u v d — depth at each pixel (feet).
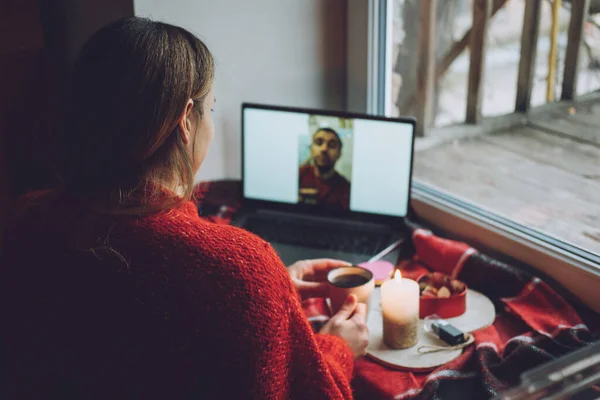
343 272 3.85
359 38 5.23
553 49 6.93
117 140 2.08
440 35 10.00
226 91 5.12
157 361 2.00
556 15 6.84
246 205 5.09
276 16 5.11
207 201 5.18
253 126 4.92
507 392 2.14
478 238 4.53
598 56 5.74
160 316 1.99
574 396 2.13
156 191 2.13
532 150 6.98
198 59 2.21
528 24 7.27
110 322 1.99
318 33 5.32
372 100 5.37
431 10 8.43
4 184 4.99
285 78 5.32
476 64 8.49
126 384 2.02
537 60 7.43
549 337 3.56
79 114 2.10
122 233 2.04
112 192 2.10
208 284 2.03
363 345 3.22
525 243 4.20
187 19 4.79
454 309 3.78
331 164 4.80
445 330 3.58
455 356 3.48
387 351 3.55
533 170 6.40
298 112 4.79
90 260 2.01
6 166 4.98
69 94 2.15
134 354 2.00
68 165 2.15
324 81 5.49
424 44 8.61
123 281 1.99
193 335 2.01
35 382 2.07
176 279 2.01
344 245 4.55
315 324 3.76
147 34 2.11
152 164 2.14
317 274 4.04
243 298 2.06
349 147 4.73
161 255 2.02
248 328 2.06
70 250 2.03
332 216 4.89
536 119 7.30
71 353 2.02
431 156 7.80
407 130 4.56
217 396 2.05
